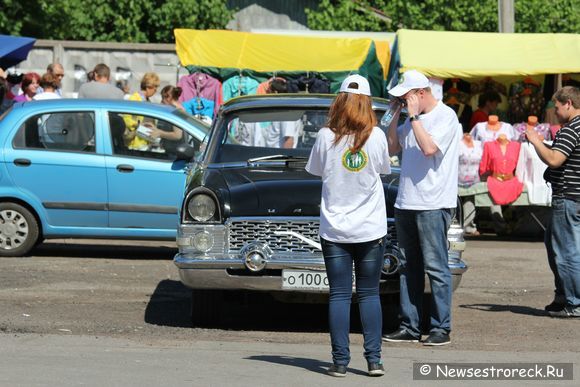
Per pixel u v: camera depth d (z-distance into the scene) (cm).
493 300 1344
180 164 1575
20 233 1595
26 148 1585
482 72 1970
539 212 2012
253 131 1190
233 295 1149
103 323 1123
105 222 1583
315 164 859
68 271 1491
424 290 1045
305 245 1030
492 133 1984
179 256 1051
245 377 848
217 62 2133
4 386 798
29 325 1094
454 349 1004
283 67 2119
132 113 1595
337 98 852
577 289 1197
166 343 1002
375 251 855
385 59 2186
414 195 1002
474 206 1972
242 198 1048
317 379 847
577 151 1181
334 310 856
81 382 818
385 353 974
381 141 848
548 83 2169
